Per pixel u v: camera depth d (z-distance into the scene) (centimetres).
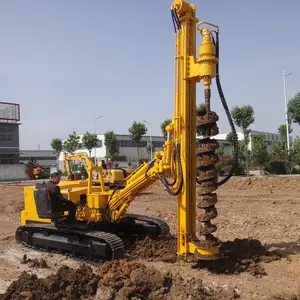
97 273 643
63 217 819
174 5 668
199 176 660
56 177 825
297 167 3167
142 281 581
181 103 681
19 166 3934
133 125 4716
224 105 670
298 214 1263
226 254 700
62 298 583
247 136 2975
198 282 587
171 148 695
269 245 839
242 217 1218
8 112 4478
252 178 2127
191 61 669
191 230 699
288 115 3325
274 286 588
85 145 4812
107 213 823
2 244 970
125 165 5806
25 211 954
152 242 831
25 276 619
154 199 1792
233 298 548
